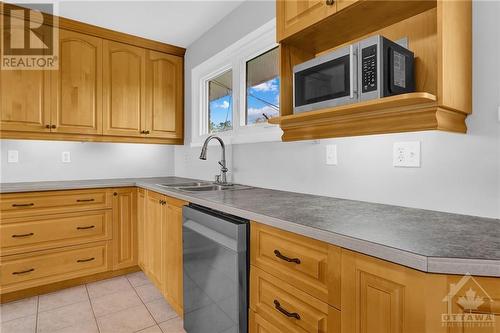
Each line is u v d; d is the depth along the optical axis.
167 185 2.42
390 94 1.15
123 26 2.71
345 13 1.30
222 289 1.38
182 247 1.79
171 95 3.18
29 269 2.26
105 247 2.59
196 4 2.37
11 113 2.36
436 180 1.25
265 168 2.13
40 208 2.30
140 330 1.88
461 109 1.11
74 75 2.62
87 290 2.42
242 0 2.32
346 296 0.88
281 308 1.10
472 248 0.76
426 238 0.85
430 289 0.71
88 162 3.01
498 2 1.10
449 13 1.06
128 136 2.92
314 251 0.98
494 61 1.11
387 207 1.35
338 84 1.29
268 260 1.18
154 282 2.34
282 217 1.13
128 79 2.90
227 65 2.66
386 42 1.15
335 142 1.65
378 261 0.80
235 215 1.34
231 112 2.67
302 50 1.71
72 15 2.51
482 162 1.13
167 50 3.14
